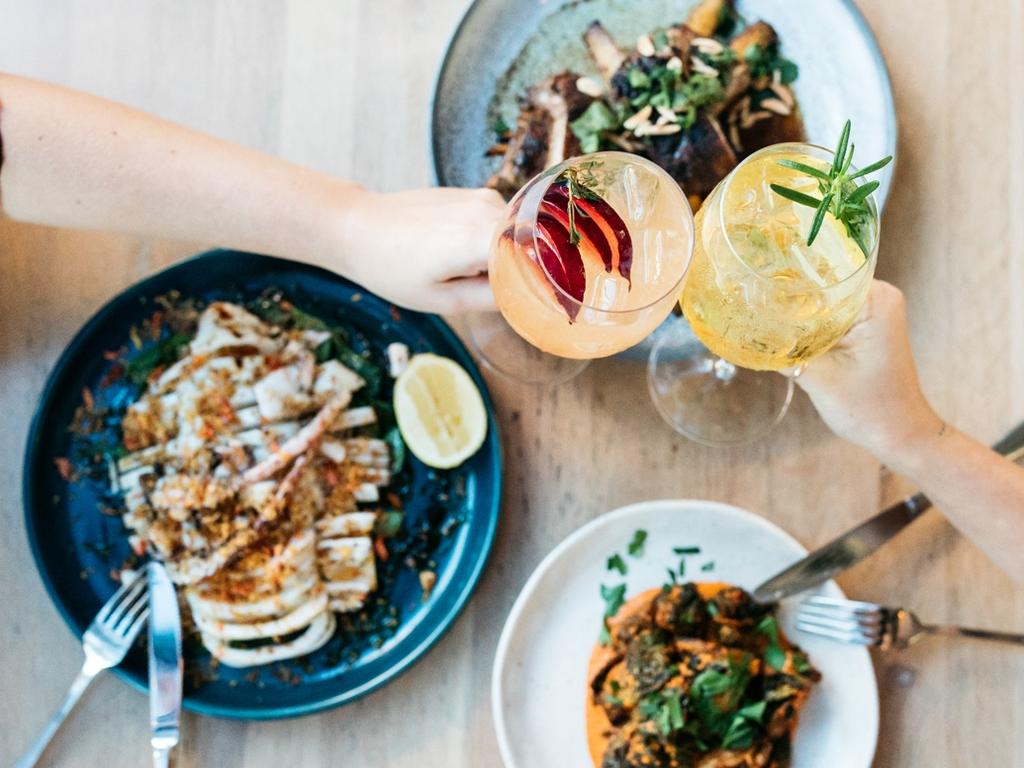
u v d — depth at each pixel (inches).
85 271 32.9
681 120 32.2
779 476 33.0
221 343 31.9
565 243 25.3
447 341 32.2
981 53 33.8
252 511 31.7
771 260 26.4
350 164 33.5
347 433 32.6
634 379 33.3
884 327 28.9
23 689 31.8
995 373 33.1
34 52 33.2
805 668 31.2
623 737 30.6
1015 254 33.3
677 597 31.3
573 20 33.0
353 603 32.1
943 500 30.4
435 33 33.8
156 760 30.8
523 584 32.7
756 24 32.9
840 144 24.4
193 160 29.6
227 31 33.4
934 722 32.3
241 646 31.7
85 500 32.2
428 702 32.2
